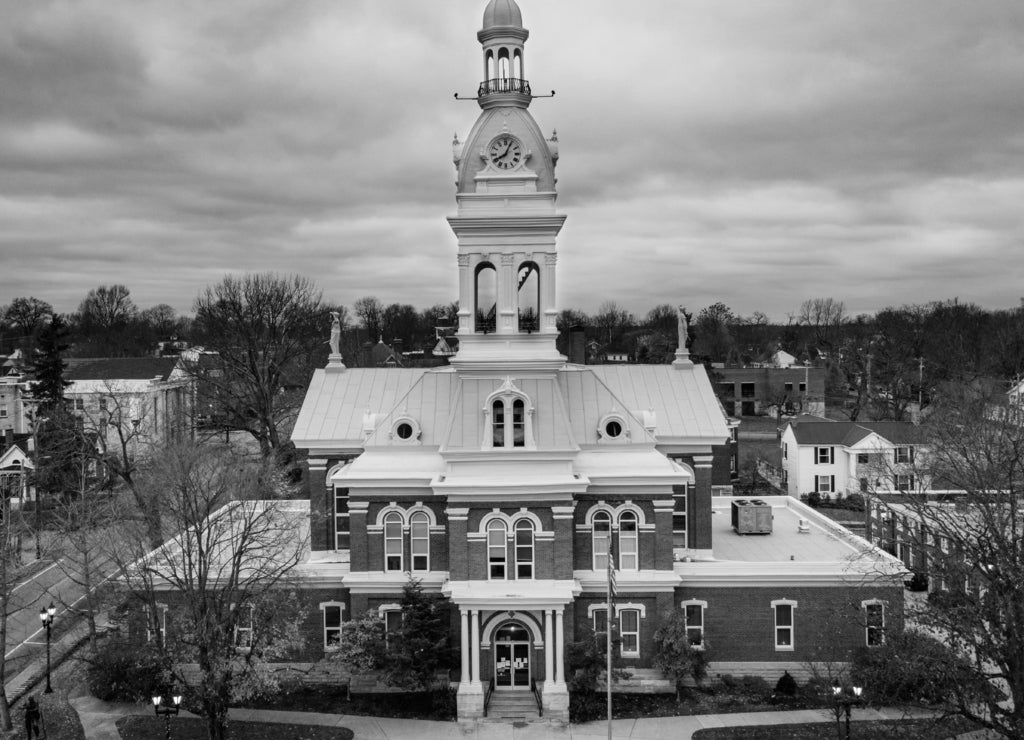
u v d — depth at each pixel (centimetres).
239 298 10125
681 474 4831
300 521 5369
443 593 4662
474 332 4966
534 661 4681
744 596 4947
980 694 3750
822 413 14462
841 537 5828
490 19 4966
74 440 7688
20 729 4381
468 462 4741
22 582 6488
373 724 4453
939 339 16050
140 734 4334
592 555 4881
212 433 10038
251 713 4588
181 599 4978
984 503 4350
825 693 4366
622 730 4344
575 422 5175
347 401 5700
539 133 4966
